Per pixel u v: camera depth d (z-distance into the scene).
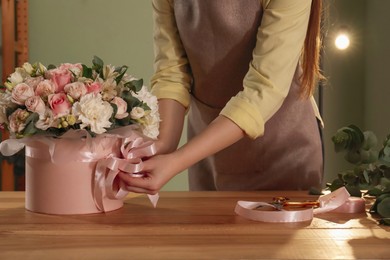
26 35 3.05
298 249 0.79
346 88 3.54
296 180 1.50
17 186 2.85
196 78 1.43
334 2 3.50
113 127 0.99
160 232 0.88
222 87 1.42
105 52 3.24
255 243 0.82
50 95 0.93
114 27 3.23
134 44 3.25
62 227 0.92
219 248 0.79
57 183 1.01
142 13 3.24
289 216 0.97
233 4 1.31
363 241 0.84
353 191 1.14
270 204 1.06
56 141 0.98
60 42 3.20
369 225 0.95
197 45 1.36
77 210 1.02
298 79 1.39
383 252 0.78
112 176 1.00
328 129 3.56
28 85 0.96
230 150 1.50
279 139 1.47
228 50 1.35
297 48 1.20
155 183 1.02
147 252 0.77
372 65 3.41
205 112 1.49
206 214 1.02
